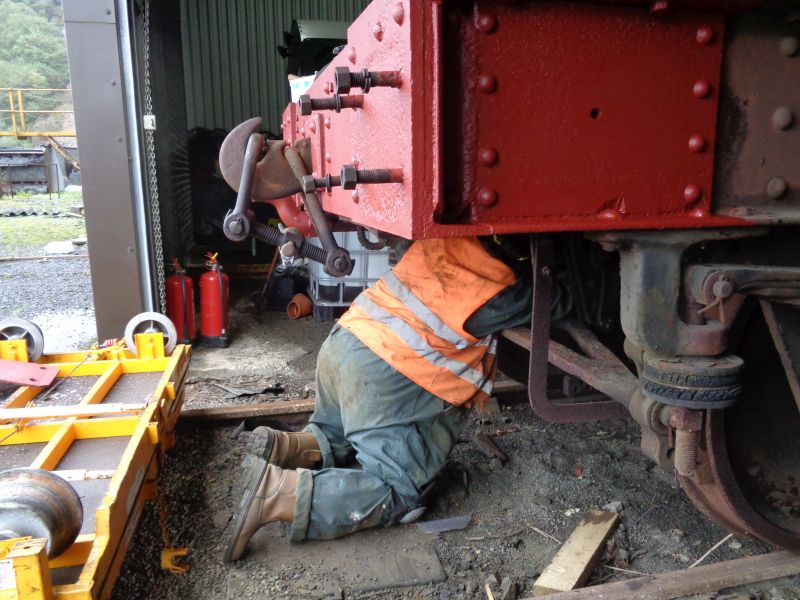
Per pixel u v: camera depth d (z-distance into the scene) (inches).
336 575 94.5
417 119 53.5
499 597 89.9
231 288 314.7
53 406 115.5
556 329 107.0
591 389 123.8
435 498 115.9
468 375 105.3
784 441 94.4
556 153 58.9
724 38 63.6
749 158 66.9
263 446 112.7
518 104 57.2
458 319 99.1
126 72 174.4
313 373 192.2
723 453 75.6
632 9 59.6
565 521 109.1
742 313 74.4
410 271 106.5
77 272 363.9
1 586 62.9
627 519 108.2
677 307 67.2
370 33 67.9
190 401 166.7
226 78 418.6
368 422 105.7
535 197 59.0
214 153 352.2
